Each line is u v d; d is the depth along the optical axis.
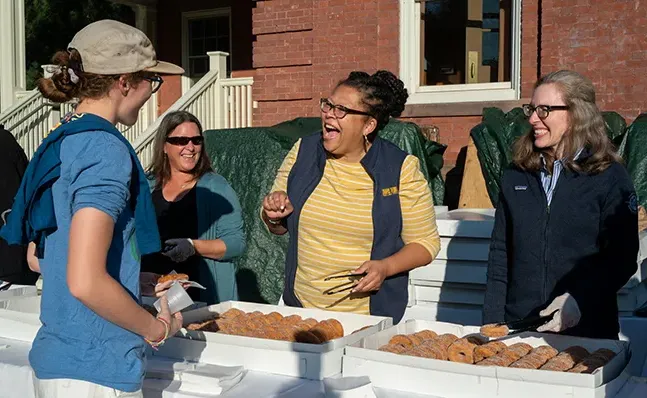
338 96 2.74
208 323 2.62
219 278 3.52
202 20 12.03
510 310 2.76
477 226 4.42
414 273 4.63
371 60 8.02
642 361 3.67
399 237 2.84
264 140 6.90
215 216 3.50
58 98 1.87
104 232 1.67
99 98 1.85
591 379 1.92
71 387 1.77
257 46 8.80
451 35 7.75
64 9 19.25
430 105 7.68
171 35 12.24
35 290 3.36
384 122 2.83
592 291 2.61
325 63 8.33
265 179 6.76
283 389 2.14
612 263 2.58
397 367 2.12
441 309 4.57
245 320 2.67
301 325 2.59
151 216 1.88
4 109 9.11
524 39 7.23
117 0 11.64
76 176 1.72
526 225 2.73
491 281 2.88
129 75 1.85
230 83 9.05
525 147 2.78
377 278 2.63
